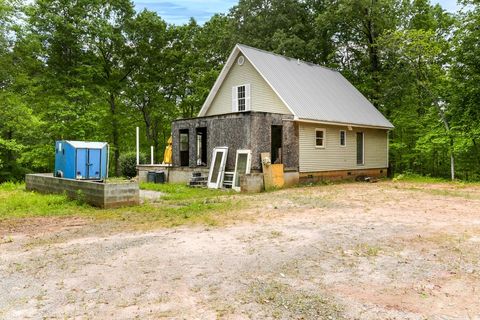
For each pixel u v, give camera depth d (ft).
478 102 59.93
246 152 47.24
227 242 19.81
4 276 14.74
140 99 91.71
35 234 22.47
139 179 63.41
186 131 58.70
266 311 11.18
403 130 79.97
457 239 20.08
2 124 63.41
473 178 69.36
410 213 29.04
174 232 22.54
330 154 59.36
